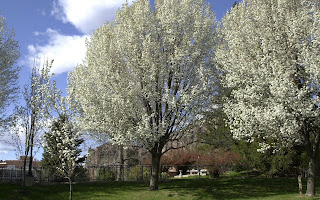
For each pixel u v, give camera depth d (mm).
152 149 17078
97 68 16734
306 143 14766
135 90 15906
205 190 17266
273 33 15500
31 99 14984
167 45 16859
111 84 16281
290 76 14633
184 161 29688
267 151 23812
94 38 18766
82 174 20781
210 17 18312
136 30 16859
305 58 13500
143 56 15852
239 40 16266
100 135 16250
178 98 16141
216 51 16969
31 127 15398
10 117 18797
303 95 13055
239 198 15070
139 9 16828
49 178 19469
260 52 15727
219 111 17922
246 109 14273
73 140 11914
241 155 25594
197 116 16938
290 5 15562
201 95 16219
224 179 21812
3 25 20797
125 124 15242
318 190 16422
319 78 13109
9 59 20453
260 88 14469
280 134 14164
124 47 16500
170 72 16922
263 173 25188
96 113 15055
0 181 18297
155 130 14898
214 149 29453
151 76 15461
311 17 14523
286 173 24828
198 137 19078
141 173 23109
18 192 15336
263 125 13938
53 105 12359
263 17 16125
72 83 16016
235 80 15602
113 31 18062
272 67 13766
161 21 16984
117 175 22781
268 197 14844
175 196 15695
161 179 21938
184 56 16156
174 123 16641
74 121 12625
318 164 22953
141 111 16078
